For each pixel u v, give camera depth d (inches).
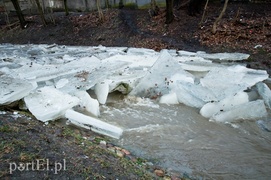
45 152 111.8
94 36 496.4
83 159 112.1
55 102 193.5
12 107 198.2
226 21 406.0
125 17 521.7
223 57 301.3
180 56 307.0
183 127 180.4
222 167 137.9
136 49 363.6
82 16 573.3
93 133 171.3
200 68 260.2
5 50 418.0
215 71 241.1
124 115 199.5
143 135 169.5
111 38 473.7
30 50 409.1
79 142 137.9
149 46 405.7
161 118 193.6
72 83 227.1
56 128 159.2
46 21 586.9
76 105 203.0
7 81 217.6
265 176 131.4
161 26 457.7
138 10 560.4
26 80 226.1
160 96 226.4
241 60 311.7
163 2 551.5
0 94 190.7
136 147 155.3
